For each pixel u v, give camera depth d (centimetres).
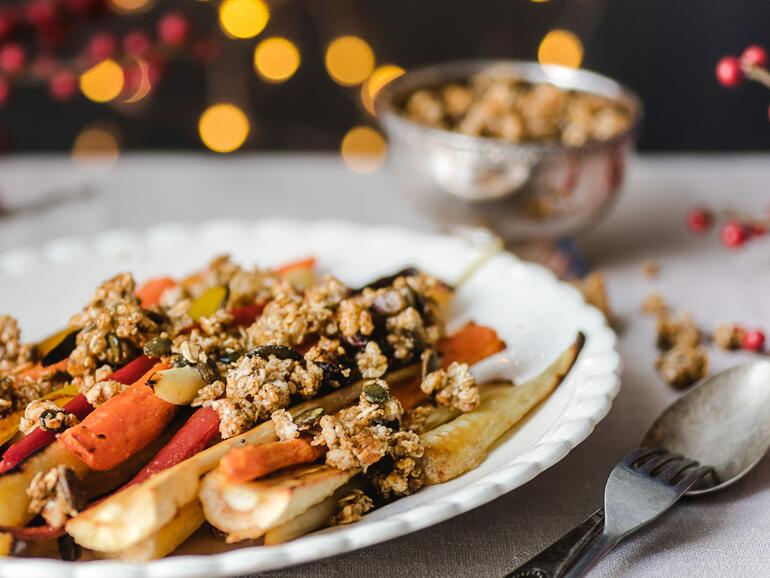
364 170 81
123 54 82
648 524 45
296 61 105
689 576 43
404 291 49
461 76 73
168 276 57
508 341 51
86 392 44
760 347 56
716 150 111
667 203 73
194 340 46
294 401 45
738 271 65
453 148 61
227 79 108
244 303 51
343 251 59
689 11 105
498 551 44
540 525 45
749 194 74
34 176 78
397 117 64
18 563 38
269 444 41
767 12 104
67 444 42
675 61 107
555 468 48
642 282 63
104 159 106
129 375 46
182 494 40
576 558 41
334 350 46
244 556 38
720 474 46
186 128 110
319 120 111
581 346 50
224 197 75
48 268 57
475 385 47
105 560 40
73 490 40
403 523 40
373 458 42
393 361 48
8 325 49
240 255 60
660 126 111
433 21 105
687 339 56
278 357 45
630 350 56
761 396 48
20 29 80
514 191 61
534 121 67
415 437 43
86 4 80
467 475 44
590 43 107
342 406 46
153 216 72
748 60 57
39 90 107
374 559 43
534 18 105
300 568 43
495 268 56
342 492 42
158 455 43
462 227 64
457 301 55
